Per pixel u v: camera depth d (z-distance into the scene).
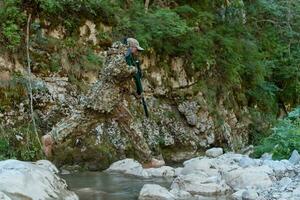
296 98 20.48
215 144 14.79
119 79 8.31
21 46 10.92
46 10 11.36
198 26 15.52
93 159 10.59
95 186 7.57
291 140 8.98
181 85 14.34
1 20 10.83
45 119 10.82
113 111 8.41
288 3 19.98
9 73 10.63
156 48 13.81
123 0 13.91
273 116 18.75
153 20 13.49
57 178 6.56
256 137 17.05
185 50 14.45
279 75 20.16
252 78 17.72
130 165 9.20
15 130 10.30
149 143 12.65
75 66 11.64
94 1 12.27
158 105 13.58
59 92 11.20
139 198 6.56
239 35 17.36
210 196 6.80
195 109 14.37
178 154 13.50
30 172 6.05
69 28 11.78
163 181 8.06
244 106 17.06
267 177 7.17
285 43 20.14
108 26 12.62
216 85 15.57
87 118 8.38
